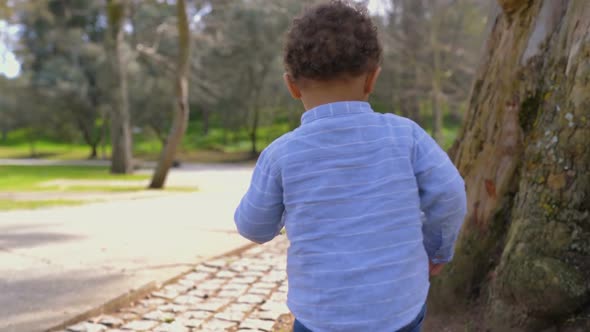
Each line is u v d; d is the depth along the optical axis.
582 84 2.43
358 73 1.54
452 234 1.58
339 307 1.42
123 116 24.45
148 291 4.32
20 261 5.13
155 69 36.44
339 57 1.51
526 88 2.84
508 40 2.96
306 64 1.54
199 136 52.78
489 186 2.97
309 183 1.50
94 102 39.00
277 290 4.43
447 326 2.93
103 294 4.05
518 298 2.50
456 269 3.01
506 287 2.57
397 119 1.59
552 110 2.61
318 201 1.48
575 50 2.50
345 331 1.41
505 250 2.66
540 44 2.80
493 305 2.67
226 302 4.11
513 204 2.87
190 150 45.97
